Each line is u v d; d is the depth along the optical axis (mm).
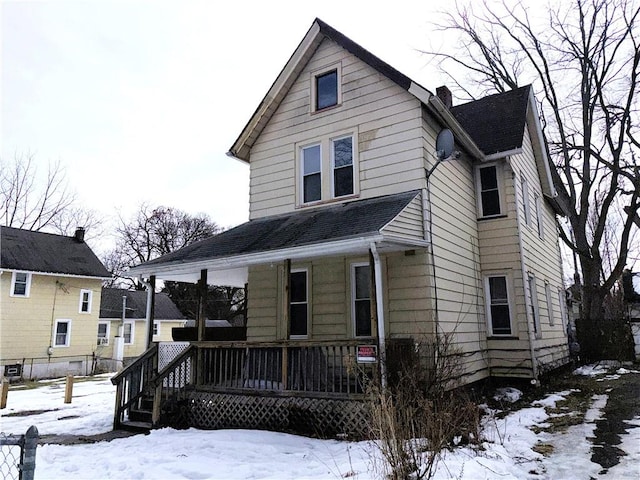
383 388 5738
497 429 6434
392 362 6699
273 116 11250
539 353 11445
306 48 10648
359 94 9992
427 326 8242
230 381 8250
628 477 4734
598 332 17609
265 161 11172
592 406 8719
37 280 22422
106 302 30516
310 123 10609
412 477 4410
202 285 9078
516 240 11094
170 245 45844
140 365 9156
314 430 7098
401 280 8672
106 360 24875
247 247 8508
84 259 25203
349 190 9852
